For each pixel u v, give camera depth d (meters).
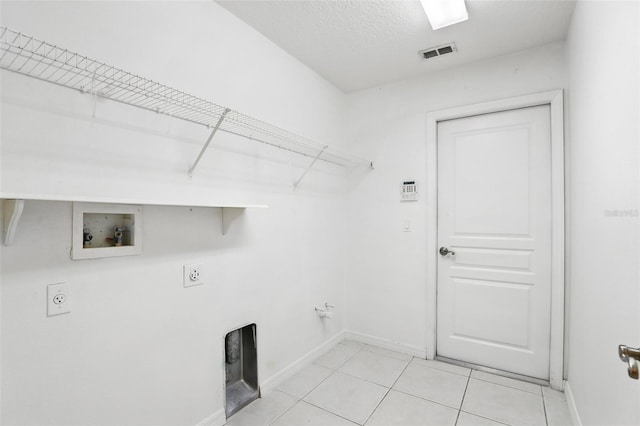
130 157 1.35
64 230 1.15
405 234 2.70
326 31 2.02
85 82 1.21
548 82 2.16
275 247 2.16
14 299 1.03
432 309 2.56
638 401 0.84
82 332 1.19
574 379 1.80
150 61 1.41
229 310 1.81
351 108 3.00
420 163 2.64
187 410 1.57
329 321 2.76
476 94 2.41
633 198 0.90
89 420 1.21
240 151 1.88
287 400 1.96
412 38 2.10
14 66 1.04
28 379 1.06
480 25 1.95
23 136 1.06
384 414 1.81
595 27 1.30
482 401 1.94
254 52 1.98
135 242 1.36
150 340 1.42
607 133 1.15
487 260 2.41
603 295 1.21
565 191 2.10
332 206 2.82
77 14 1.18
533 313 2.25
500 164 2.37
